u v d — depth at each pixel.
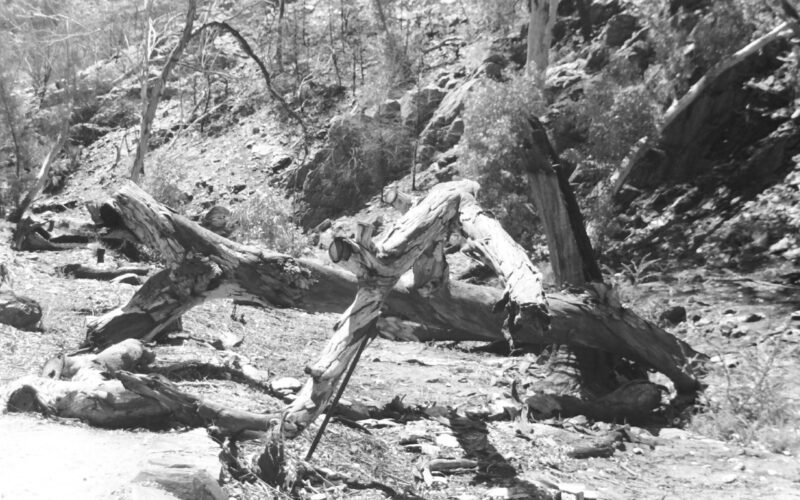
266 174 26.52
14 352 7.05
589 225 17.89
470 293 7.62
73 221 15.52
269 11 32.41
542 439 7.16
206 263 7.35
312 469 5.23
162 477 4.22
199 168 27.73
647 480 6.54
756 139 18.75
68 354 7.14
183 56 32.03
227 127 29.70
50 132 27.98
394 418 7.06
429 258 6.57
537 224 17.44
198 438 5.13
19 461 4.44
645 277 15.54
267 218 17.97
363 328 5.55
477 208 6.25
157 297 7.47
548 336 8.30
